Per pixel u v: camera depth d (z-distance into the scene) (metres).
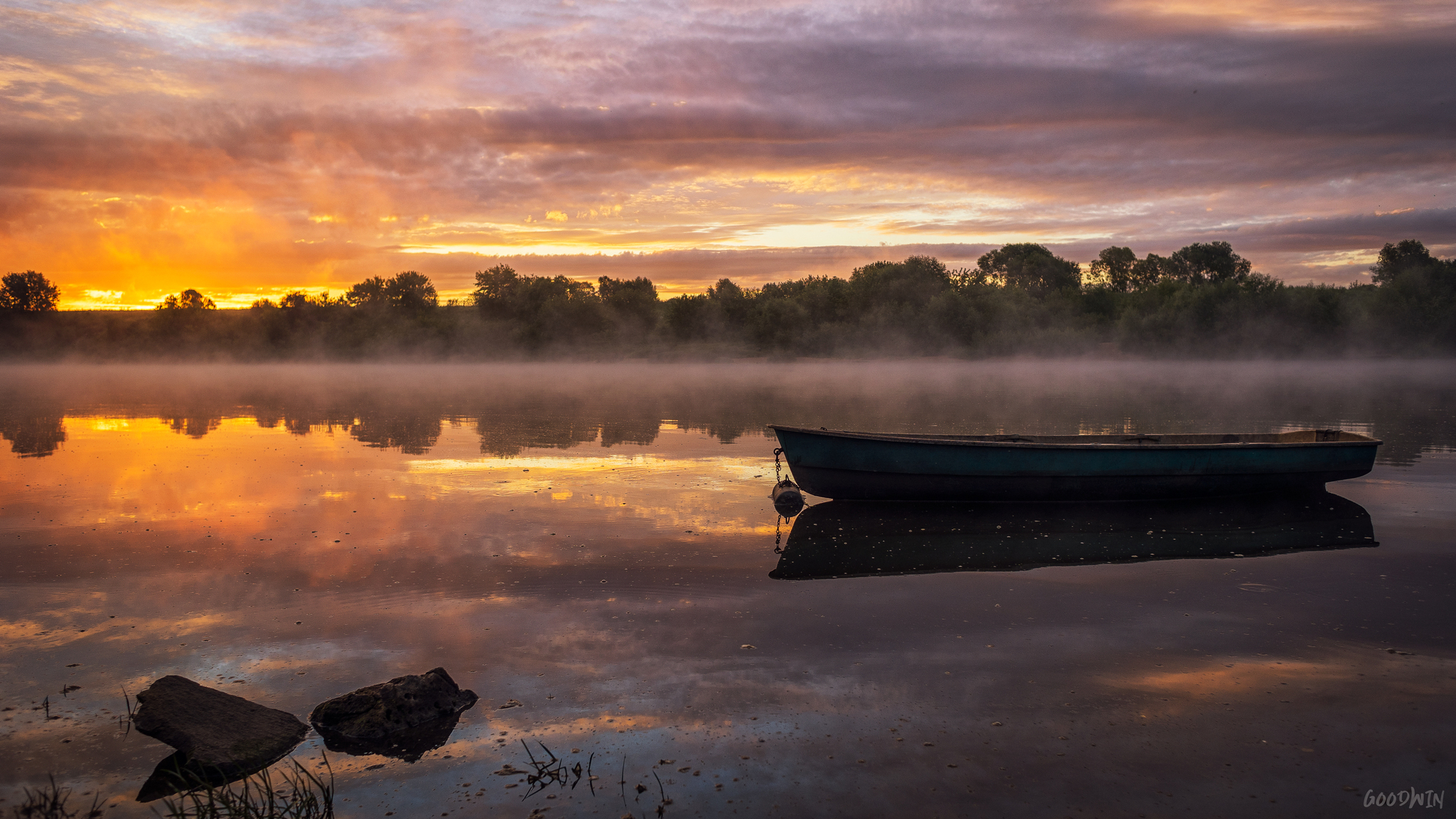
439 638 7.07
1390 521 11.62
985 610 7.79
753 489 14.17
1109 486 12.89
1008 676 6.27
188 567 9.23
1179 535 10.88
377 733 5.39
